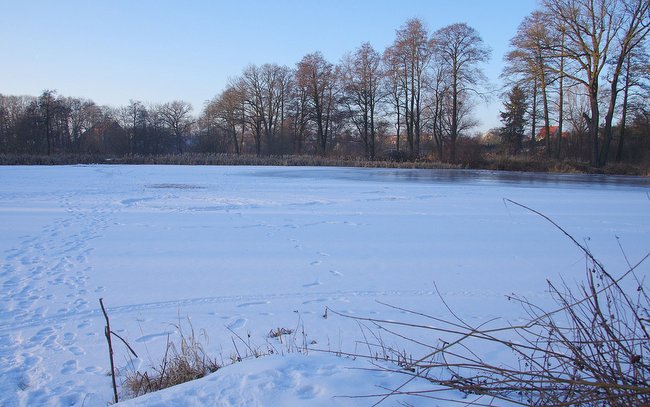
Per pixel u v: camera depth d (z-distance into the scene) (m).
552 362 4.11
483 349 4.59
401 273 7.84
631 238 10.93
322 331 5.26
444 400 2.92
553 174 35.94
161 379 3.92
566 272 7.97
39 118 56.62
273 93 65.69
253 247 9.73
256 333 5.24
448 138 49.94
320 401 2.85
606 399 2.72
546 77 40.16
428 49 48.09
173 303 6.34
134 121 73.50
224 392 3.01
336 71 56.84
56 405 3.76
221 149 73.25
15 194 18.55
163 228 11.79
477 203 17.08
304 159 45.91
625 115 43.91
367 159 48.66
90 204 15.98
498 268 8.19
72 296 6.62
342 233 11.28
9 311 6.00
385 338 5.00
